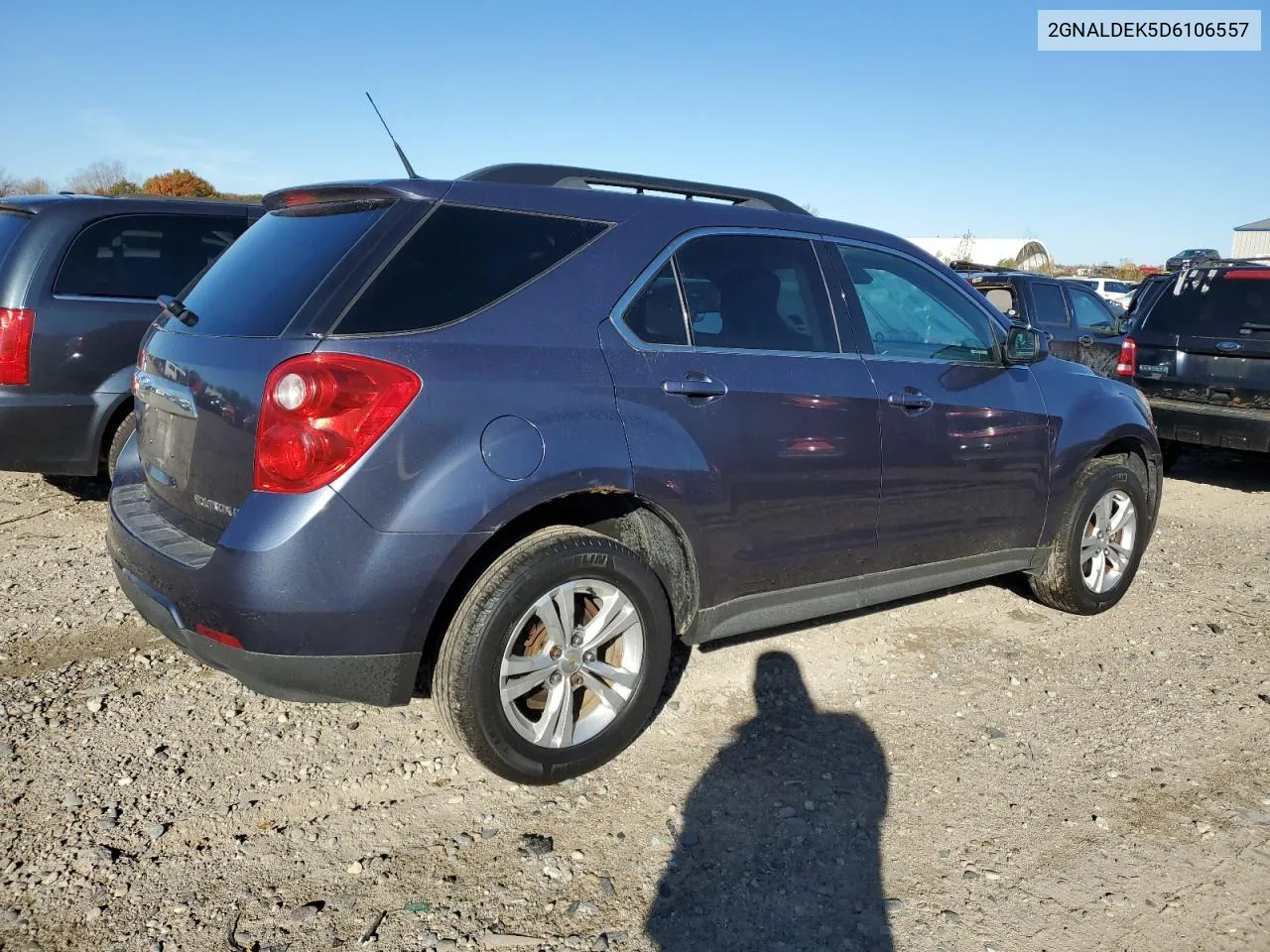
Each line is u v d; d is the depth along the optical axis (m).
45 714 3.49
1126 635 4.65
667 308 3.34
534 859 2.80
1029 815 3.11
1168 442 8.80
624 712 3.21
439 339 2.84
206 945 2.42
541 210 3.20
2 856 2.71
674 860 2.82
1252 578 5.59
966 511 4.16
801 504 3.57
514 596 2.88
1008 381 4.34
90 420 5.57
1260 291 7.78
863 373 3.79
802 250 3.80
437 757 3.33
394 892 2.64
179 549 2.87
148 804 2.99
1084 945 2.52
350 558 2.66
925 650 4.38
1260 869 2.86
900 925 2.58
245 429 2.73
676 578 3.38
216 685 3.77
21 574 4.87
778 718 3.69
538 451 2.89
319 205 3.29
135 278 5.80
